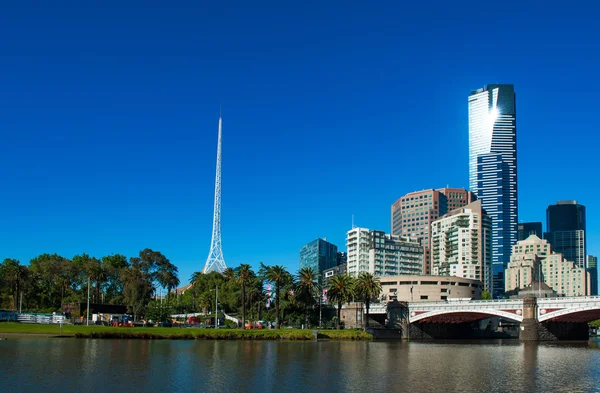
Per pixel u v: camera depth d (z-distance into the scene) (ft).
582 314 605.31
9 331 488.85
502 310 636.48
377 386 260.01
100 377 269.23
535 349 500.33
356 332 636.07
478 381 278.67
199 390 244.22
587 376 300.81
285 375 289.33
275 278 646.33
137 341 474.90
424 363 357.41
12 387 240.73
